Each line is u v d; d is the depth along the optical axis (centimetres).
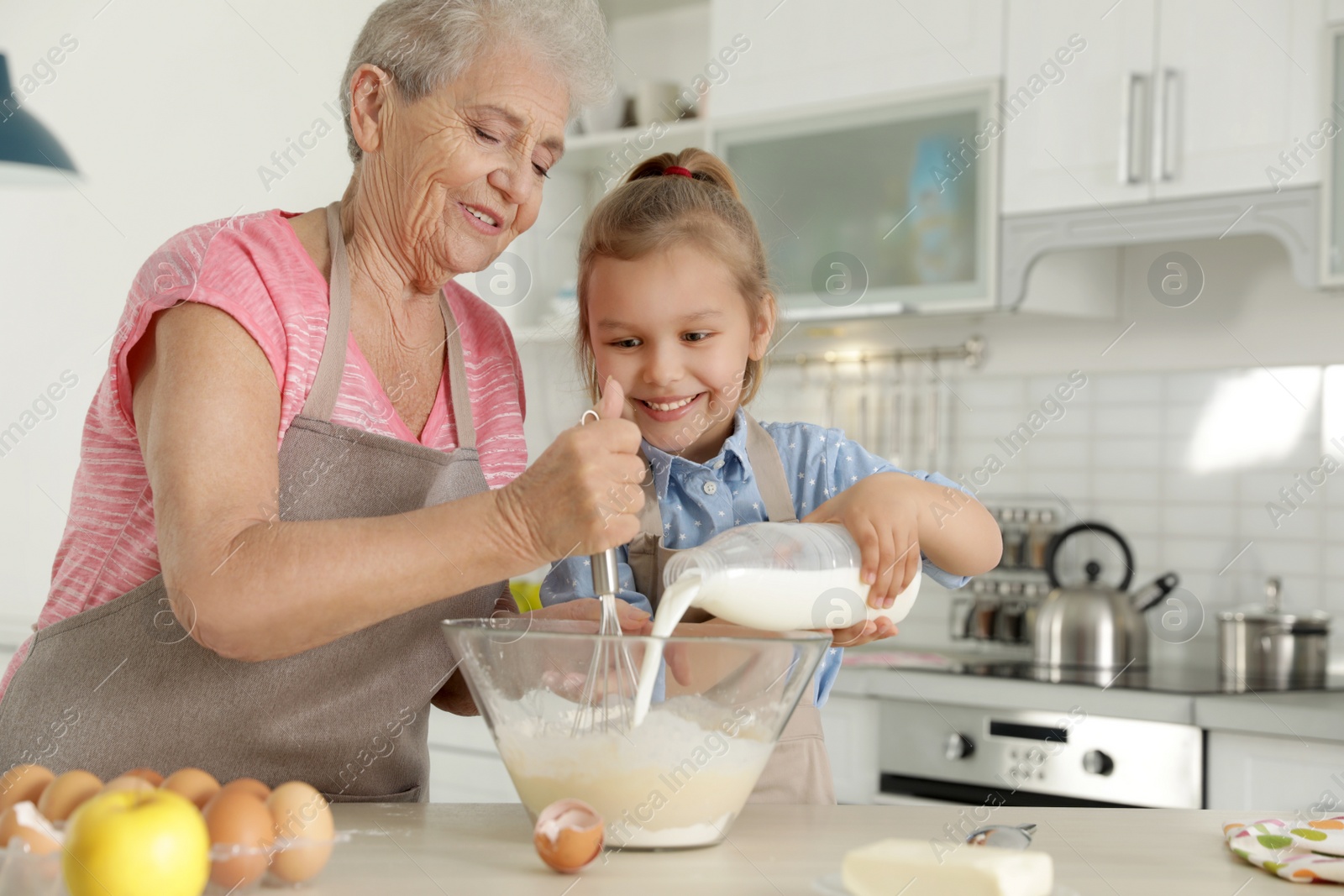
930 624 288
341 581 79
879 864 68
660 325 118
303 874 70
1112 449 268
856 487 104
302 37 289
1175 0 230
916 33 259
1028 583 272
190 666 98
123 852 62
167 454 86
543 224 312
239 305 94
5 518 278
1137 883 74
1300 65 217
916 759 232
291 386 98
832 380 302
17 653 104
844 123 268
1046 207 244
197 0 274
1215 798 202
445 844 82
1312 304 245
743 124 281
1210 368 256
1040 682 219
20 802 72
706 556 89
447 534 82
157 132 273
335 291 103
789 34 276
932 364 289
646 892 70
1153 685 214
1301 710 192
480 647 79
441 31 100
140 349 96
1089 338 271
